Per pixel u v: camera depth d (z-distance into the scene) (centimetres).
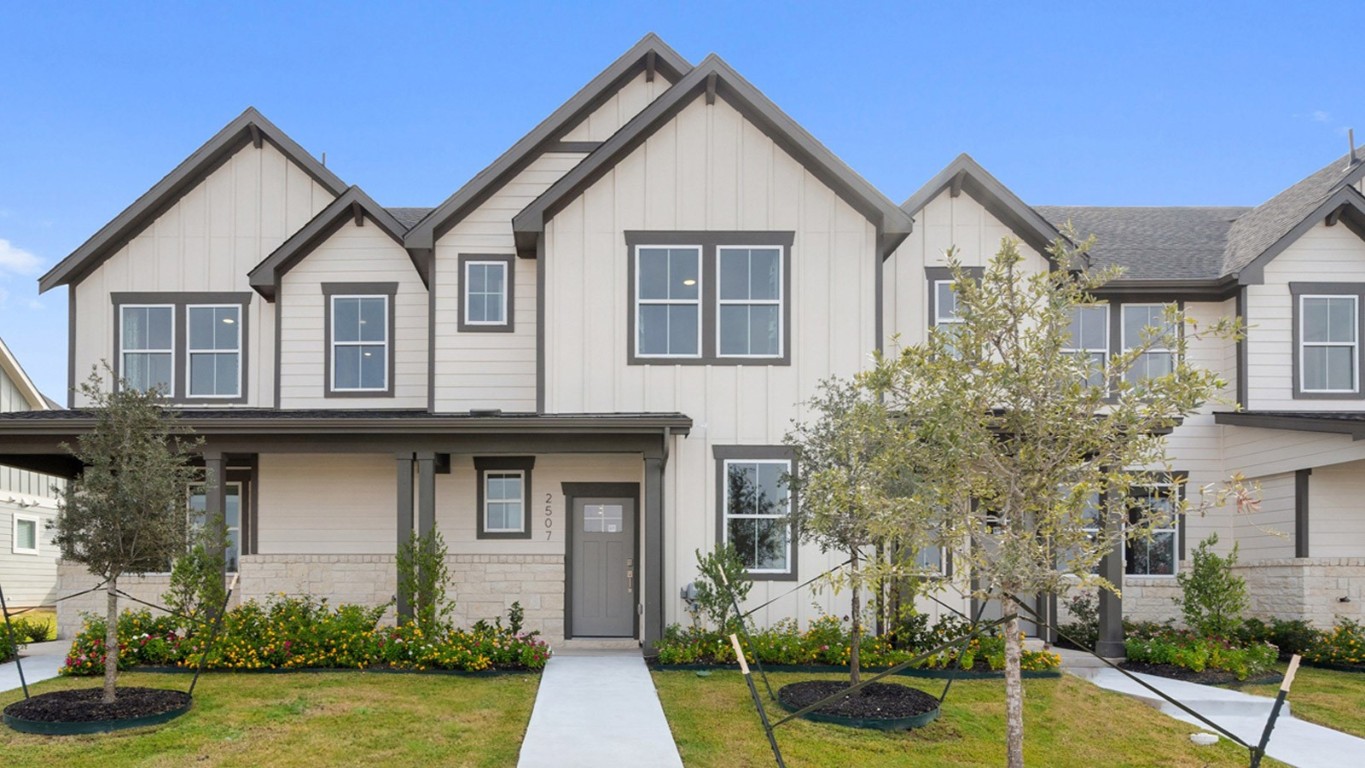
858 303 1401
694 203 1411
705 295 1401
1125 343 1630
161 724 917
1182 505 725
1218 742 955
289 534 1527
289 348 1592
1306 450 1448
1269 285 1580
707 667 1217
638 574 1484
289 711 969
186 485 1016
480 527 1498
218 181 1667
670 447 1380
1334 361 1573
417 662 1180
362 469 1538
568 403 1383
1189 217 1905
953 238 1535
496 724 941
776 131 1412
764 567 1366
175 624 1221
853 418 969
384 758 827
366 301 1606
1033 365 707
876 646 1234
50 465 1527
